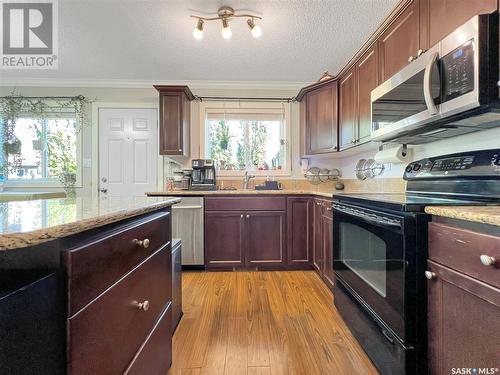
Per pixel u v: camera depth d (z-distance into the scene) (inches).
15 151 135.2
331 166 139.2
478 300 33.2
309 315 74.9
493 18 41.6
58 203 41.9
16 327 19.1
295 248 114.0
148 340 41.3
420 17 59.6
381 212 52.1
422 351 43.2
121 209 33.3
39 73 128.5
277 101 140.9
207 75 131.0
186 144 131.0
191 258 112.7
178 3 80.0
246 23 89.1
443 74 48.4
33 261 20.5
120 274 32.1
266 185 133.3
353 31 93.7
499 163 47.9
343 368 53.7
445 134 64.8
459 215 35.7
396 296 46.4
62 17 86.5
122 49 106.0
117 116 139.7
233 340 63.4
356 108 94.5
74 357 23.3
